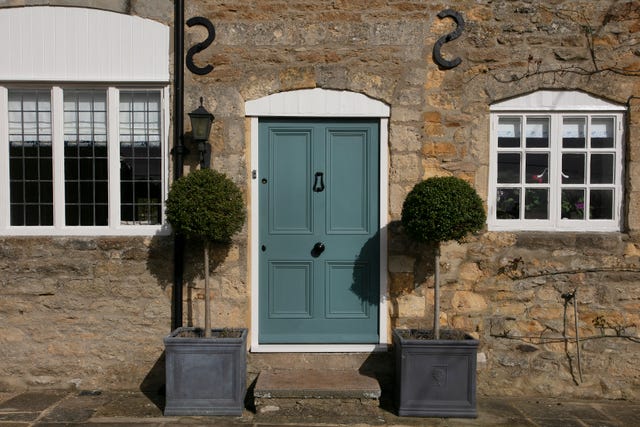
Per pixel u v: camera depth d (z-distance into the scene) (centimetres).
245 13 463
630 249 459
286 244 472
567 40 461
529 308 462
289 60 462
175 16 459
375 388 416
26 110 472
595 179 472
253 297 468
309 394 413
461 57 462
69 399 441
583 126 472
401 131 462
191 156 464
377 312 470
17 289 461
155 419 403
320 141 470
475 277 463
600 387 459
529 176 471
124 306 463
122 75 464
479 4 462
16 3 461
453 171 462
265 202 471
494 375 462
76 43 463
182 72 462
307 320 473
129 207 474
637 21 459
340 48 462
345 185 472
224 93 461
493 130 471
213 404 409
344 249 472
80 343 463
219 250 461
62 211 470
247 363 461
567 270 460
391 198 463
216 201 406
